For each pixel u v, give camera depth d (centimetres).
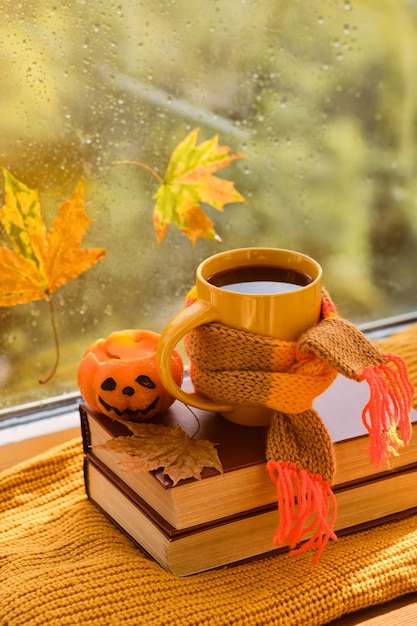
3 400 125
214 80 127
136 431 104
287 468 101
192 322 101
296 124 133
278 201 135
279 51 130
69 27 118
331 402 109
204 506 101
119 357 107
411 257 145
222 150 129
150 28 122
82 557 106
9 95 118
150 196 127
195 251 131
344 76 134
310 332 100
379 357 101
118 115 123
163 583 101
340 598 102
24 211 121
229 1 125
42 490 115
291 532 103
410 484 110
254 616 100
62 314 126
